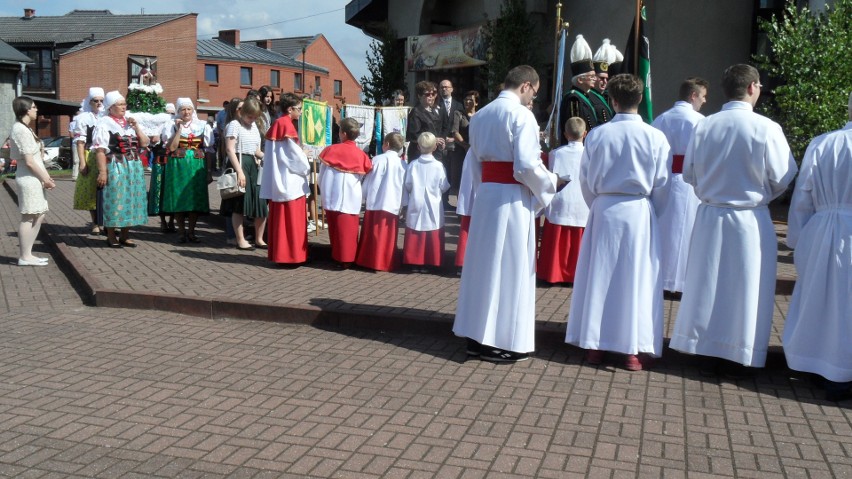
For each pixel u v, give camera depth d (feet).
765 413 15.72
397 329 21.26
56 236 36.11
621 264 18.02
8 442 14.07
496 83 53.21
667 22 46.06
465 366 18.51
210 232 38.73
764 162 17.15
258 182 32.17
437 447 13.93
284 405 15.94
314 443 14.10
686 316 17.97
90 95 35.96
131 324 22.15
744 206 17.31
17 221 46.16
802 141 32.04
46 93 152.76
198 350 19.69
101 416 15.31
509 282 18.40
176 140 33.68
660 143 17.97
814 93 31.55
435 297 24.08
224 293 24.16
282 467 13.12
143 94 38.29
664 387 17.17
